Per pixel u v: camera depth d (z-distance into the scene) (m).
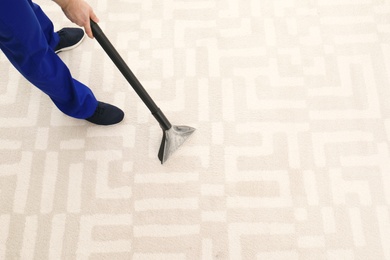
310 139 1.46
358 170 1.41
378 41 1.60
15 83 1.58
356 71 1.55
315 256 1.31
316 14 1.65
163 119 1.33
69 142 1.49
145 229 1.36
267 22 1.64
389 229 1.33
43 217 1.39
